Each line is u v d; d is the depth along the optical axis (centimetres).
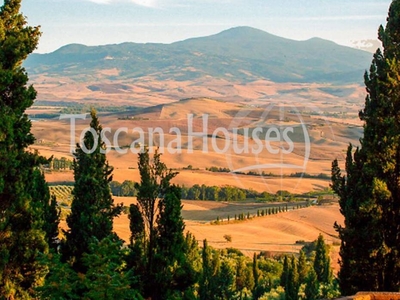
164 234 2567
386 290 2336
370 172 2361
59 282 1892
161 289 2511
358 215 2352
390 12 2481
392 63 2380
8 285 2161
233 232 12275
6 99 2295
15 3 2555
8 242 2208
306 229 12312
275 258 9938
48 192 3344
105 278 1808
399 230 2342
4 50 2312
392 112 2384
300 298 5425
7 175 2177
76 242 2903
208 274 3669
